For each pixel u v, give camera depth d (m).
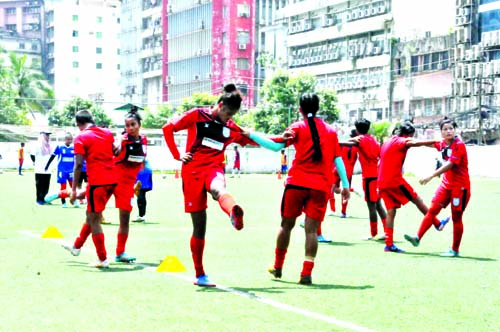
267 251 10.66
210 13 96.38
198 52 98.50
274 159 53.75
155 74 111.25
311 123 8.15
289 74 67.06
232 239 12.12
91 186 8.93
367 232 13.61
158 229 13.82
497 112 55.44
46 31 139.00
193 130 7.82
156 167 50.34
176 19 104.19
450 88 63.09
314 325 6.04
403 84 69.12
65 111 85.56
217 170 7.70
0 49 91.19
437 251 10.95
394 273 8.80
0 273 8.40
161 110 79.88
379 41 73.75
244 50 94.25
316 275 8.61
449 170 10.48
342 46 78.75
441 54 64.69
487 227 14.78
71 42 135.00
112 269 8.81
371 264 9.54
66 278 8.11
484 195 25.81
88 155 9.02
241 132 7.92
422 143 10.55
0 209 17.89
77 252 9.46
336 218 16.56
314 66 82.50
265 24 95.56
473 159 44.06
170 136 7.80
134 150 9.43
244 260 9.76
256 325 6.01
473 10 61.31
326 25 80.38
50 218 15.55
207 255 10.22
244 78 94.19
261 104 68.50
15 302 6.83
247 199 22.94
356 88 75.50
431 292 7.58
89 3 136.00
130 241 11.87
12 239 11.66
